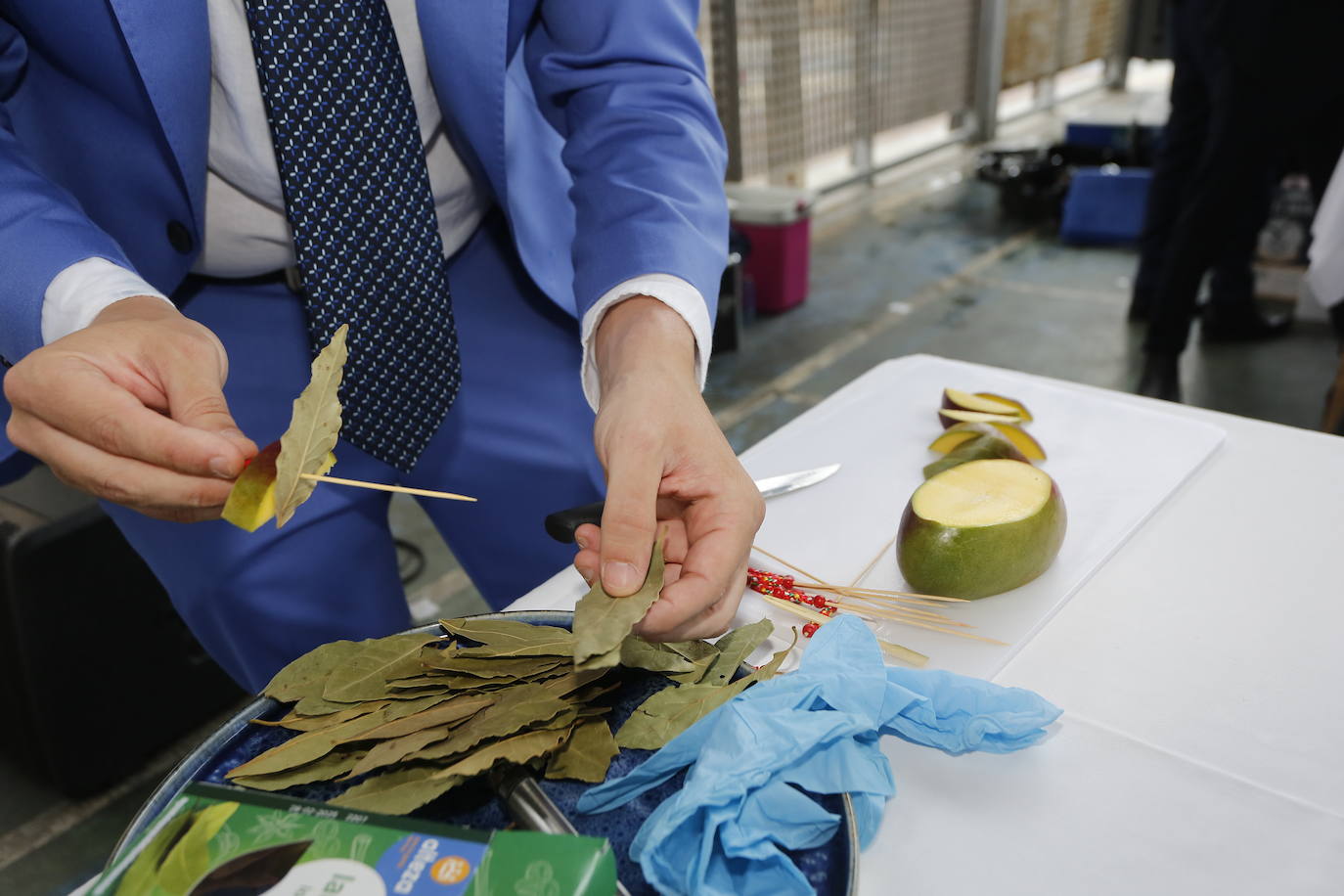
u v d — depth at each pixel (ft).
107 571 4.18
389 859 1.18
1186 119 7.65
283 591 2.75
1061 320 9.14
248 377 2.74
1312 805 1.50
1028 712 1.57
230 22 2.12
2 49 2.25
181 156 2.17
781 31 11.51
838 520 2.35
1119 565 2.13
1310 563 2.07
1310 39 5.66
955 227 12.21
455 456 2.92
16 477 2.55
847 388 3.00
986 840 1.48
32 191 2.05
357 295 2.35
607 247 2.15
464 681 1.61
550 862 1.15
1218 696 1.73
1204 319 8.34
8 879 4.07
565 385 2.92
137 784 4.55
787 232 9.47
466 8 2.19
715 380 8.49
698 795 1.30
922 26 14.28
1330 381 7.44
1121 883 1.40
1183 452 2.48
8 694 4.21
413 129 2.33
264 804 1.28
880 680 1.55
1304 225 8.45
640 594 1.50
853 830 1.32
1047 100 17.80
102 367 1.55
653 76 2.43
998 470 2.15
